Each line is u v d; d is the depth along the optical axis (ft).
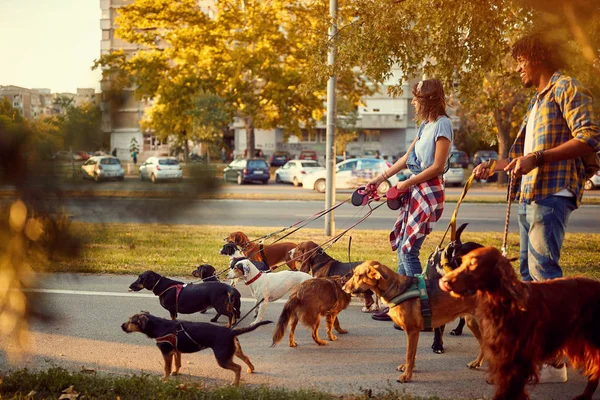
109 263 33.47
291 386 17.26
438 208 20.88
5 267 11.03
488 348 13.93
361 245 42.32
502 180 110.42
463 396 16.39
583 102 15.71
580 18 22.08
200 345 17.28
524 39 17.03
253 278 23.97
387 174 23.27
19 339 12.34
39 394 15.48
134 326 17.43
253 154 145.48
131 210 10.44
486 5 36.19
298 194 89.76
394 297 17.72
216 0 128.16
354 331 23.38
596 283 14.60
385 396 15.64
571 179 16.51
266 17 124.98
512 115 96.99
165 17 119.14
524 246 18.37
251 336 22.71
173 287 23.41
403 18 37.47
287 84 122.01
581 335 14.42
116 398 15.26
